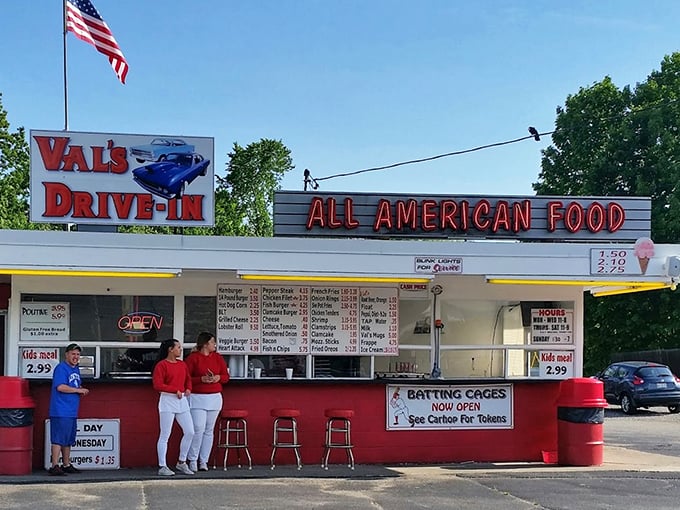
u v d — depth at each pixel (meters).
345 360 14.49
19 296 13.80
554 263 13.51
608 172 36.41
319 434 13.67
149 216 13.83
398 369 14.73
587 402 13.64
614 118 37.50
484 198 14.78
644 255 13.59
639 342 36.69
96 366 13.95
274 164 45.69
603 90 38.19
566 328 15.20
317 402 13.70
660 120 35.41
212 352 12.98
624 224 14.99
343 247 13.09
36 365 13.80
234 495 10.81
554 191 38.81
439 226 14.64
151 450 13.15
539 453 14.27
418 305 14.83
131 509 9.87
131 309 14.06
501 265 13.39
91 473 12.54
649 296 35.44
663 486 11.77
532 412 14.30
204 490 11.15
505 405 14.22
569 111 38.69
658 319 35.50
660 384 27.30
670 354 33.75
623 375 28.17
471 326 14.95
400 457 13.84
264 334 14.23
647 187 34.91
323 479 12.17
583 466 13.57
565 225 14.86
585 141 38.12
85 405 13.02
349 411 13.16
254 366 14.27
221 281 14.20
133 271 12.59
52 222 13.54
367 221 14.55
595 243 14.92
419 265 13.22
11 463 12.23
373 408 13.84
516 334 15.08
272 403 13.59
